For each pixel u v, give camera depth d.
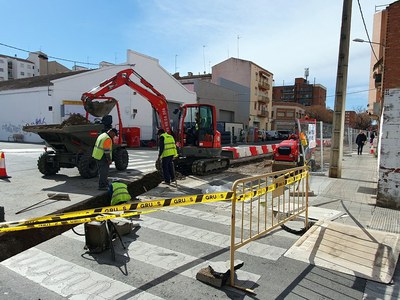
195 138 11.99
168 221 6.20
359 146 22.55
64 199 7.12
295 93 106.69
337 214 6.57
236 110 54.31
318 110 82.81
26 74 93.94
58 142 10.34
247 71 58.00
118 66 28.77
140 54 30.00
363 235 5.34
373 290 3.74
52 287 3.73
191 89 41.91
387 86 7.09
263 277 4.01
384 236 5.30
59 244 5.04
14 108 28.61
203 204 7.50
